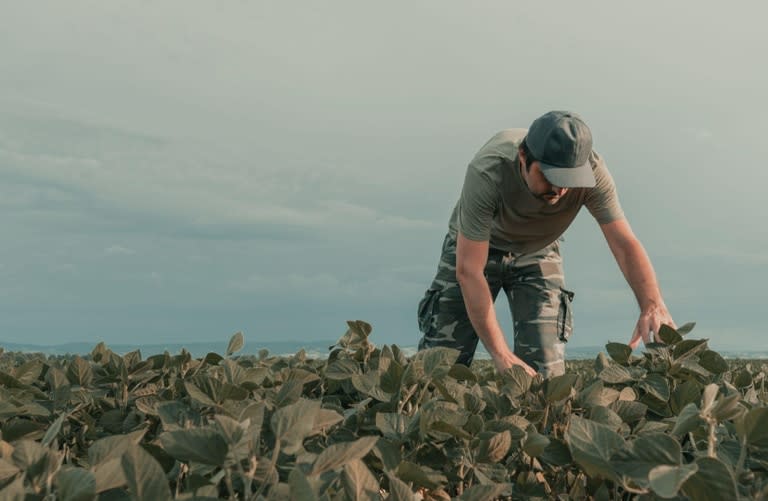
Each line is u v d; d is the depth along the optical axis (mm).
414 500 1088
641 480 1078
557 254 5047
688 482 1004
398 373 1972
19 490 976
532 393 2109
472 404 1964
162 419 1513
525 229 4613
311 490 953
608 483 1598
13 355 4086
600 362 2639
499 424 1681
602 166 4332
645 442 1097
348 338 2811
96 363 3016
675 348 2332
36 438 1721
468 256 4254
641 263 4168
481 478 1490
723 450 1444
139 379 2512
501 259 4930
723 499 976
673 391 2043
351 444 1103
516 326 5000
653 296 4047
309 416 1164
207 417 1691
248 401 1717
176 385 2283
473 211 4246
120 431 2215
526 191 4246
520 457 1721
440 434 1631
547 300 4898
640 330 3742
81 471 973
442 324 5195
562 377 1969
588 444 1197
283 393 1623
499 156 4238
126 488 1153
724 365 2328
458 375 2453
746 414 1157
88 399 2273
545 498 1627
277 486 1039
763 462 1358
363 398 2328
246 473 1083
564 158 3830
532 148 3957
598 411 1760
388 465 1389
